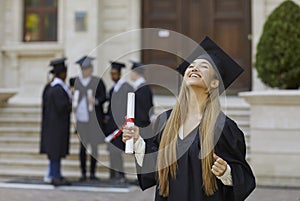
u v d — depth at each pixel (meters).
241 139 7.91
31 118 31.38
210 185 7.69
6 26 37.00
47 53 35.84
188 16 35.59
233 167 7.71
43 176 26.77
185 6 35.62
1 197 20.80
